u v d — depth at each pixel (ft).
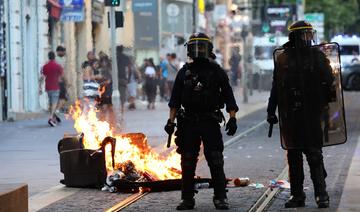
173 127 63.00
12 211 52.19
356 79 273.75
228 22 347.97
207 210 61.72
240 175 80.84
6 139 122.52
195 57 62.34
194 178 65.87
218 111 62.90
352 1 433.07
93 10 238.07
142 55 287.69
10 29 176.65
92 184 72.64
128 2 254.88
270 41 266.57
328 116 61.52
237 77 309.01
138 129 135.74
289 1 355.56
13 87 177.47
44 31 197.57
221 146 62.69
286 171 83.35
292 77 61.46
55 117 151.53
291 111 61.57
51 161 94.17
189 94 62.18
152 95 200.23
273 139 119.14
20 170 86.63
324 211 60.13
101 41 252.62
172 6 282.56
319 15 351.87
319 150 61.57
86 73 131.95
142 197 67.97
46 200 67.26
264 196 67.26
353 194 66.80
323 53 61.57
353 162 88.74
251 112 180.24
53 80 151.02
